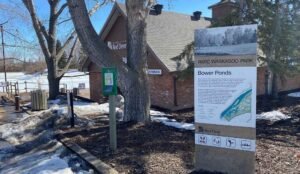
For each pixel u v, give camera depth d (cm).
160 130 916
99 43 923
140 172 593
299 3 1506
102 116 1295
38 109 1614
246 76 532
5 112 1603
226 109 556
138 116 985
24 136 1023
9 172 665
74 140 841
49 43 2234
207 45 564
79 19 901
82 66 2309
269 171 582
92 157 681
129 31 977
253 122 533
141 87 983
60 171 619
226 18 1434
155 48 1797
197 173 581
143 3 962
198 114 588
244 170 548
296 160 650
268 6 1474
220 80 557
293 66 1443
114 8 2033
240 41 532
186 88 1777
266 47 1435
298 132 986
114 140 728
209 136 579
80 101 2081
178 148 732
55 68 2245
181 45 1967
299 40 1438
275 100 1834
